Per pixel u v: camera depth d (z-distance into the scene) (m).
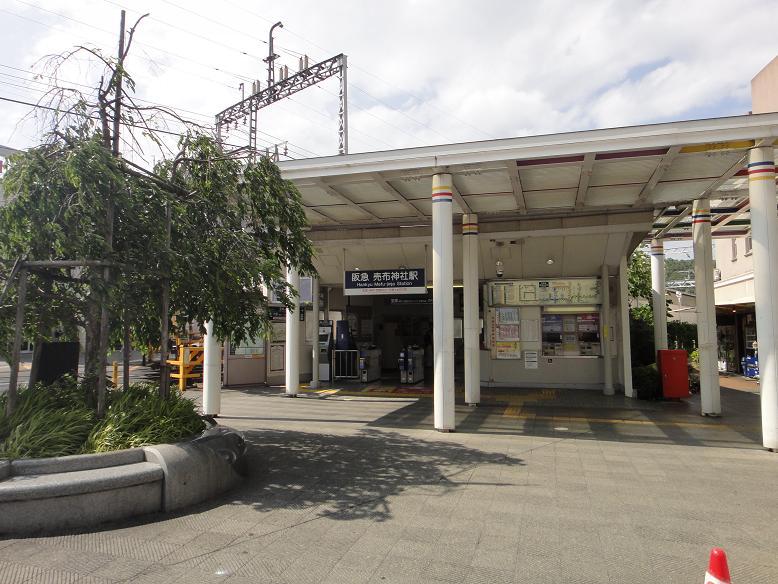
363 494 5.73
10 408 5.76
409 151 9.02
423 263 15.10
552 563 4.06
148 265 6.51
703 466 6.99
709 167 9.09
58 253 5.83
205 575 3.81
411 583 3.73
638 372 13.59
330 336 17.38
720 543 4.46
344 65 25.19
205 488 5.45
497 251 14.56
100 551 4.18
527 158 8.45
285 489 5.89
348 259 15.45
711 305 11.05
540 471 6.71
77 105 6.12
